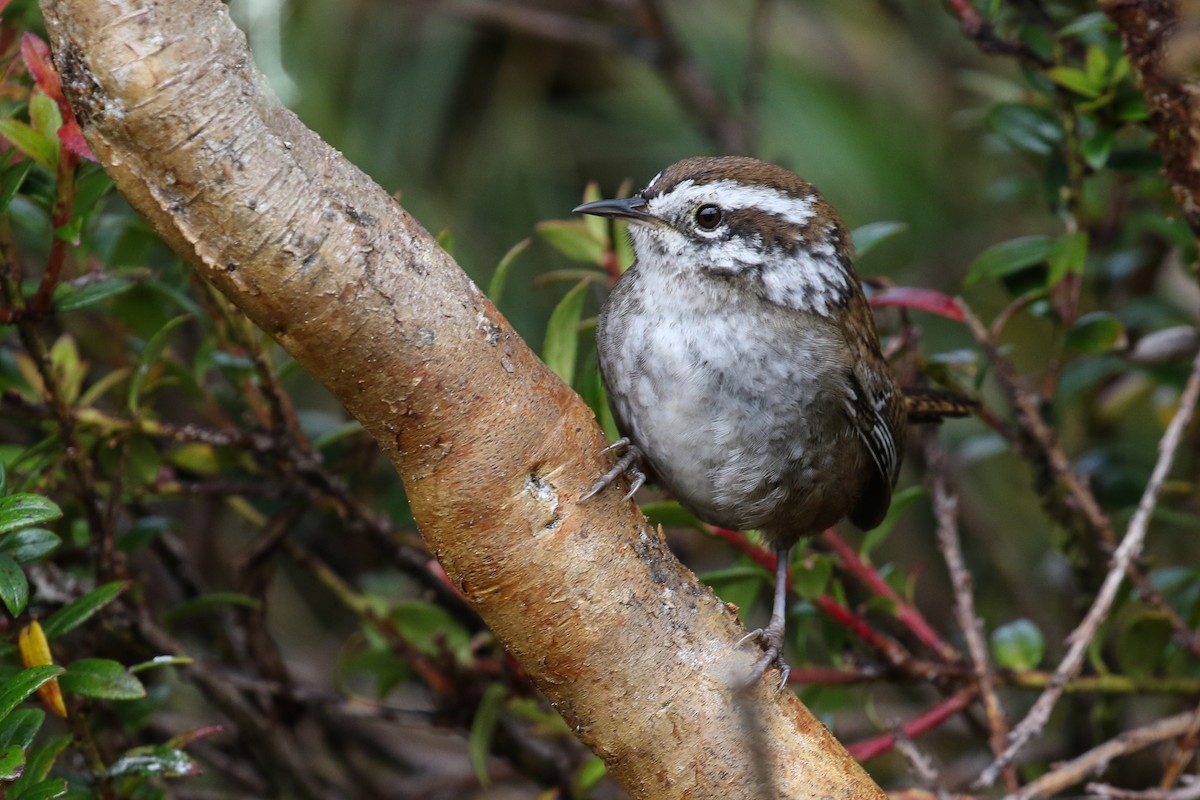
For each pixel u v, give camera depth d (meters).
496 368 5.52
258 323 5.29
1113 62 8.77
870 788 5.72
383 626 9.14
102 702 8.16
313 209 5.12
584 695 5.69
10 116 6.67
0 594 5.88
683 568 5.88
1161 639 8.62
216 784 11.15
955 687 8.63
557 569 5.61
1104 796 7.28
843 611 8.46
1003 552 12.20
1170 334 9.97
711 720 5.65
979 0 9.07
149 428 7.93
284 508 9.70
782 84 13.07
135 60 4.81
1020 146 9.04
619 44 12.56
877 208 12.93
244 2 9.73
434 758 11.62
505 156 13.06
